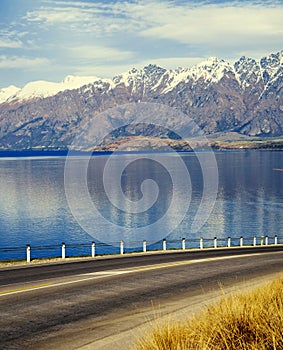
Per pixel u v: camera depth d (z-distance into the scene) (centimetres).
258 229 6581
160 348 700
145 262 2244
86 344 923
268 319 772
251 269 1988
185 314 1126
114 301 1302
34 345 916
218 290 1472
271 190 11169
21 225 6600
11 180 13462
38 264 2173
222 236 6097
